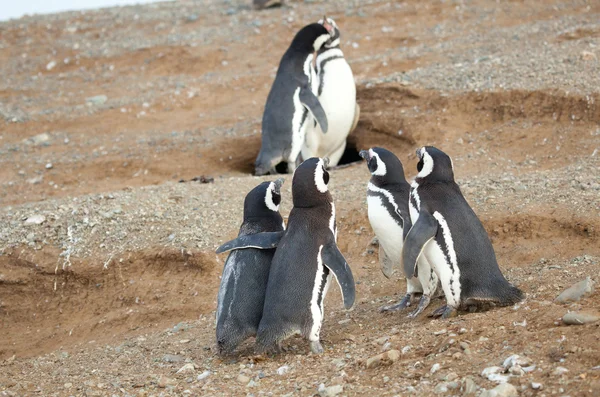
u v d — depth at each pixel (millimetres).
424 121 20812
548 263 12898
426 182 11320
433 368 8914
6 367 13109
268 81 29500
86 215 17219
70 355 13406
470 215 11047
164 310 14633
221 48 33719
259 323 10898
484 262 10812
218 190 18359
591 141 18031
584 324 9141
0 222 17359
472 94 20984
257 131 24078
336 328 12047
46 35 39406
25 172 23500
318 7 38125
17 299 15953
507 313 10250
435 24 32875
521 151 18578
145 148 24094
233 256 11492
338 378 9211
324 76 21281
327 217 11070
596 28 25906
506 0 34375
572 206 14305
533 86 20344
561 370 8086
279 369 10062
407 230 11500
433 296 12484
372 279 14250
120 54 35000
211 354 11742
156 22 39688
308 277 10625
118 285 15617
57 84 32625
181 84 30281
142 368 11617
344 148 22500
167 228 16438
